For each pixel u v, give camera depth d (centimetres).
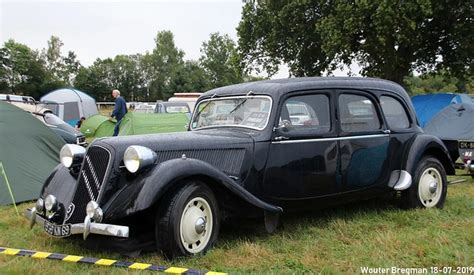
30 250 383
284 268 344
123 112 1288
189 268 336
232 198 392
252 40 2247
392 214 499
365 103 498
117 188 357
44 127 686
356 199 493
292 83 450
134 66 7950
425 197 534
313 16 2044
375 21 1680
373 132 493
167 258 352
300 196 439
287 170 430
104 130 1335
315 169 446
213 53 6925
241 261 358
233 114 463
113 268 337
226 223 447
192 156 392
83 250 390
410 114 545
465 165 733
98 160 366
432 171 544
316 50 2138
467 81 2066
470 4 1800
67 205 380
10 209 574
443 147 551
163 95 6531
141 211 346
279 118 432
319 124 455
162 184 339
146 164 350
